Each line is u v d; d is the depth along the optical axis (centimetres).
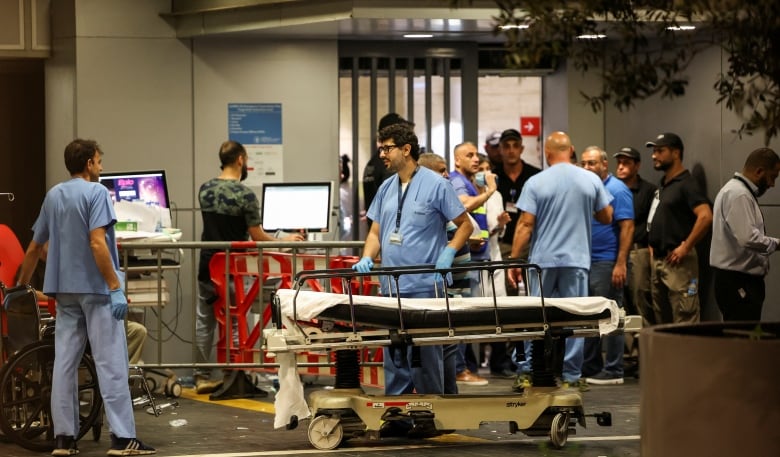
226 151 2569
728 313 2411
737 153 2845
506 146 2941
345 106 3180
